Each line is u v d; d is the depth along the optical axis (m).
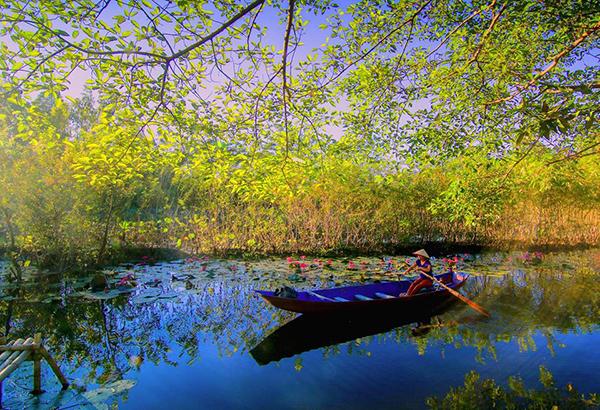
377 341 5.97
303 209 12.88
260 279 9.20
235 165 5.51
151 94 3.99
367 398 4.33
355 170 11.97
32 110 3.99
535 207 14.81
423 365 5.14
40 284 8.45
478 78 5.59
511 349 5.62
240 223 12.52
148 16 3.05
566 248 14.75
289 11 3.06
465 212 6.64
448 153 5.93
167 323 6.62
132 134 4.58
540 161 5.88
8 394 4.32
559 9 3.96
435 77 5.71
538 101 4.29
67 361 5.21
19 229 9.80
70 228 9.56
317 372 4.95
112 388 4.49
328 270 10.05
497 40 5.07
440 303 7.61
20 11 3.03
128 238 12.16
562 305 7.69
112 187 9.47
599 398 4.27
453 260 11.49
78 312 7.02
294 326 6.55
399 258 11.88
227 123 4.62
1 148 7.98
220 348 5.68
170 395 4.38
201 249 12.26
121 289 7.98
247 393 4.45
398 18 4.87
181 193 12.50
